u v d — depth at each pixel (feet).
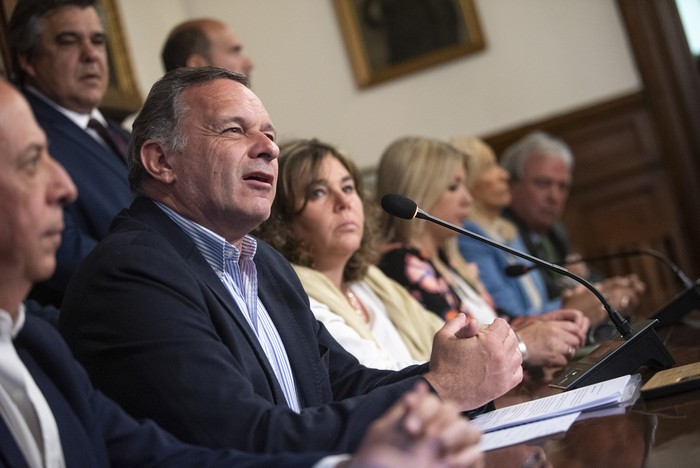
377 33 26.55
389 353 11.80
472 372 7.13
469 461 4.45
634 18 25.52
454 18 26.23
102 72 12.47
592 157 25.96
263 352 7.41
